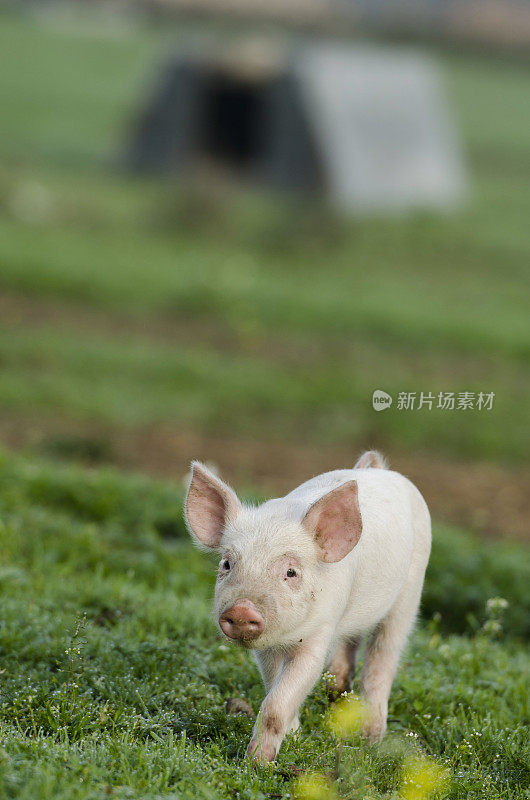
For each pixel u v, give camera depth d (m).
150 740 5.41
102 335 19.84
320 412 17.05
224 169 38.88
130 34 85.75
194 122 40.09
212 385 17.53
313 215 34.03
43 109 53.19
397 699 6.46
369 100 39.56
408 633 6.18
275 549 5.18
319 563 5.29
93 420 15.27
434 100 42.72
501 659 7.59
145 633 7.08
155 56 75.62
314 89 37.88
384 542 5.73
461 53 89.56
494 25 94.81
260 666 5.54
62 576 8.25
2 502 9.84
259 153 39.62
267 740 5.12
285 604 5.08
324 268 28.61
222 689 6.29
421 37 92.06
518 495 14.43
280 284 24.73
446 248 33.22
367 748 5.41
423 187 40.16
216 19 96.94
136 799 4.49
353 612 5.74
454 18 97.00
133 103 58.78
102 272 23.27
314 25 95.25
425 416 17.00
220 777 4.88
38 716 5.43
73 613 7.15
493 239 34.84
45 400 15.66
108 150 44.56
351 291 25.30
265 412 16.89
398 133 40.16
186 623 7.33
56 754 4.81
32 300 21.80
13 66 65.00
